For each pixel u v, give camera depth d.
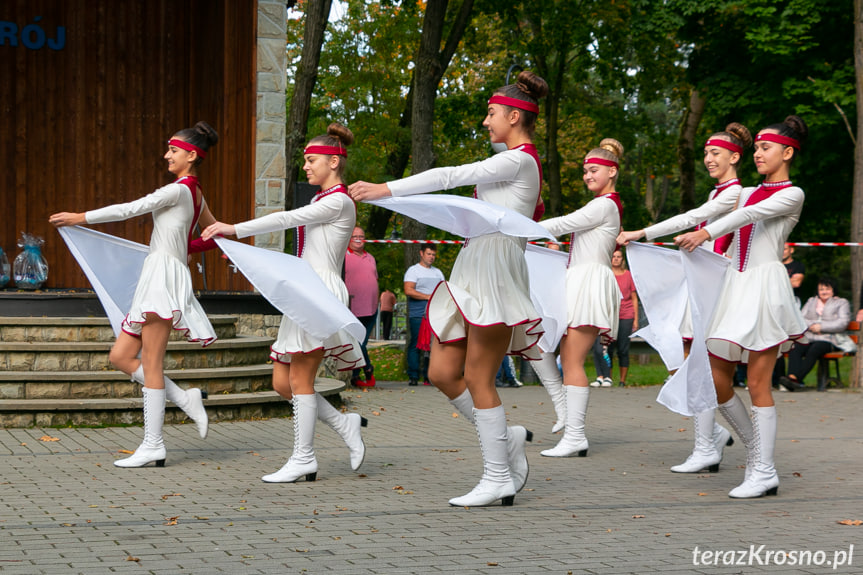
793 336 5.93
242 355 9.78
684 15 19.17
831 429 9.34
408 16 22.77
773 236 6.00
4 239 14.06
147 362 6.54
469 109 27.50
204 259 13.56
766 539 4.69
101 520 4.86
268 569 3.99
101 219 6.55
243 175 12.45
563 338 7.64
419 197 5.04
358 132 23.30
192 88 14.70
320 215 6.08
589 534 4.75
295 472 6.06
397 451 7.48
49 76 14.26
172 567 3.99
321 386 10.04
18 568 3.93
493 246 5.26
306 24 17.27
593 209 7.61
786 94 18.81
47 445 7.32
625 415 10.37
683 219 6.79
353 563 4.11
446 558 4.23
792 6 18.03
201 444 7.56
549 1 25.53
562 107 30.67
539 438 8.52
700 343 5.90
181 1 14.63
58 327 9.05
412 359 13.69
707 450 6.82
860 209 14.22
